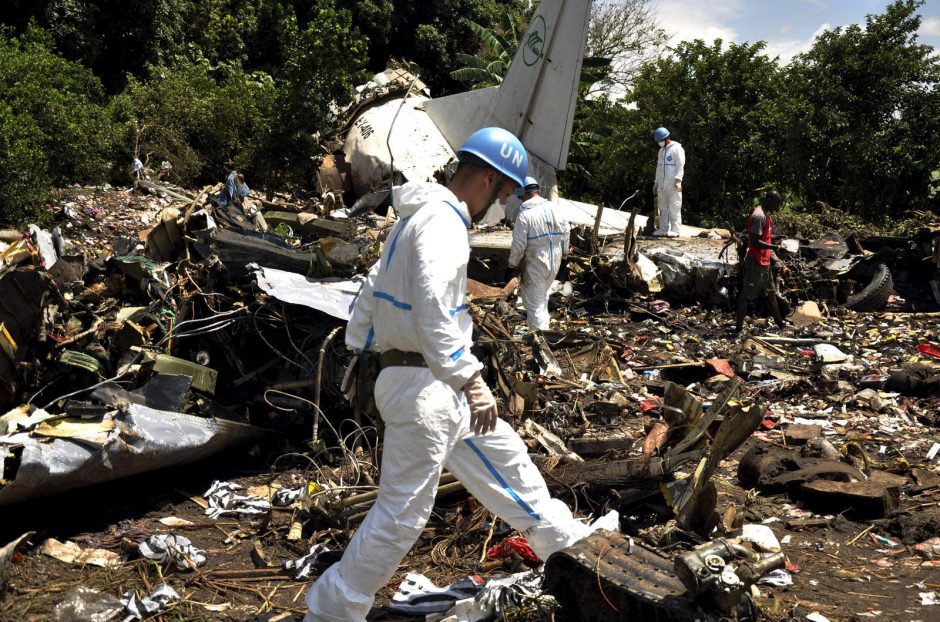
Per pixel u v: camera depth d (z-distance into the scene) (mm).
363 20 32094
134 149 16141
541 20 16219
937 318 9789
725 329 9328
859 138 21797
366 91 19781
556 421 5340
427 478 2680
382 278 2678
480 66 29938
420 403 2631
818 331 9102
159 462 4105
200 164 17391
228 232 5605
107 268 5445
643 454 4031
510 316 8773
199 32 25516
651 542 3711
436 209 2602
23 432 3758
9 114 12117
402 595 3295
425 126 18891
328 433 5020
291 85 18094
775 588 3381
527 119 16969
